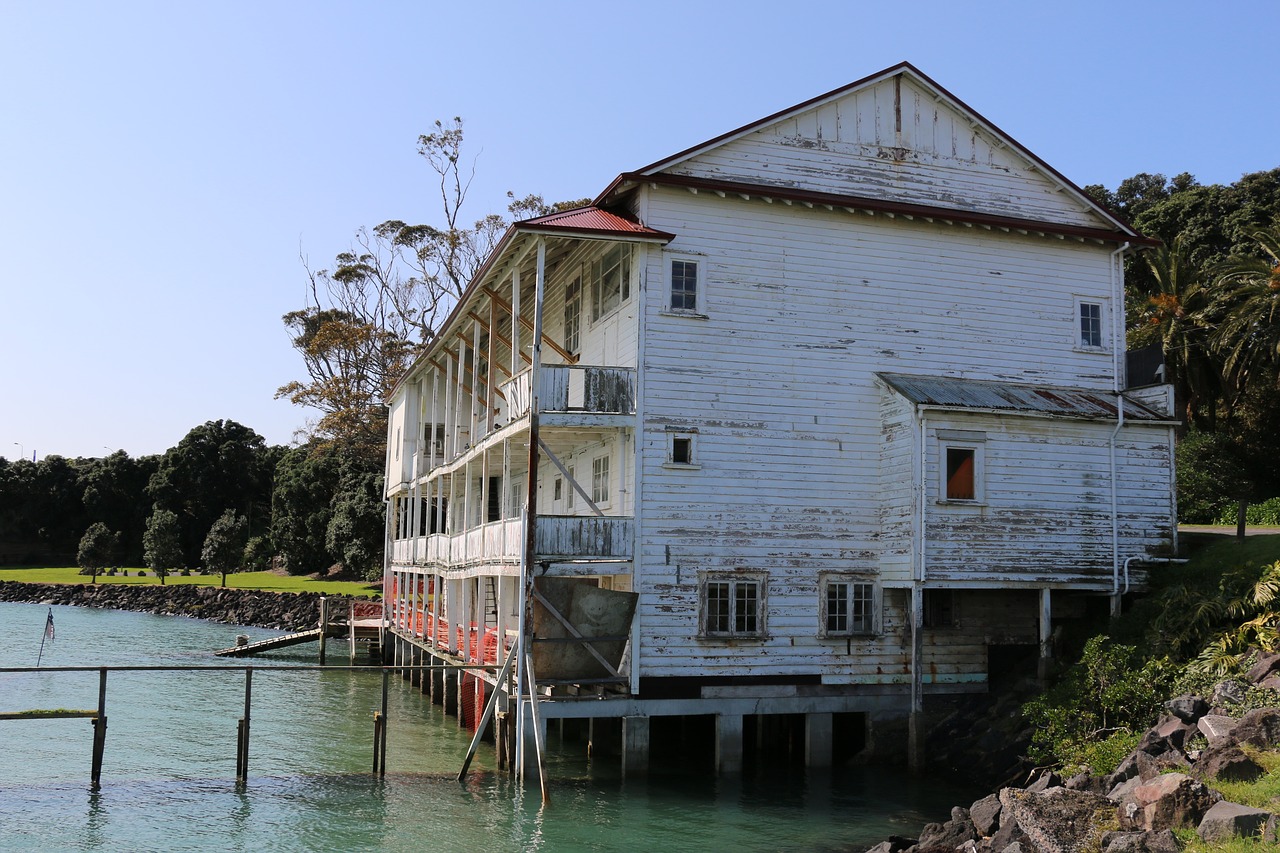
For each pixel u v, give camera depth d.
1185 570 23.30
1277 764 12.87
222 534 74.38
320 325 68.06
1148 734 15.38
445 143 69.44
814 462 23.06
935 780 21.34
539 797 19.73
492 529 23.75
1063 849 11.78
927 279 24.58
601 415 21.66
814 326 23.48
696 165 23.11
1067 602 24.72
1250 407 42.44
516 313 23.62
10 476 102.94
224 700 33.25
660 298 22.41
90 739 25.94
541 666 21.06
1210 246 53.47
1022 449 23.05
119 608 75.00
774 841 16.86
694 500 22.06
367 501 63.94
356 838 17.05
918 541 22.00
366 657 44.66
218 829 17.58
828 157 24.23
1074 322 25.78
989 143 25.73
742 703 21.88
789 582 22.53
